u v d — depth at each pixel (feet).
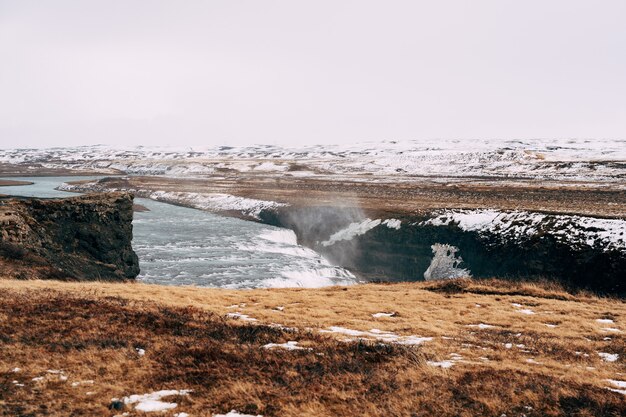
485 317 61.41
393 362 38.45
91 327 45.09
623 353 44.70
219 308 62.03
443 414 28.37
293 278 165.07
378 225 213.25
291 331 47.96
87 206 138.21
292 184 403.95
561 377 35.68
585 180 350.64
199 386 32.30
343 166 602.03
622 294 119.75
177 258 180.14
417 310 64.80
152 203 349.20
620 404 29.60
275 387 32.30
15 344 38.83
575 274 134.21
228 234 232.94
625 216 155.02
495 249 163.22
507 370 36.99
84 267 127.24
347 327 53.57
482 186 325.01
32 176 586.86
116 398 29.84
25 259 101.14
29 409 27.35
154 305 57.77
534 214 169.27
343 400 30.50
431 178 429.79
